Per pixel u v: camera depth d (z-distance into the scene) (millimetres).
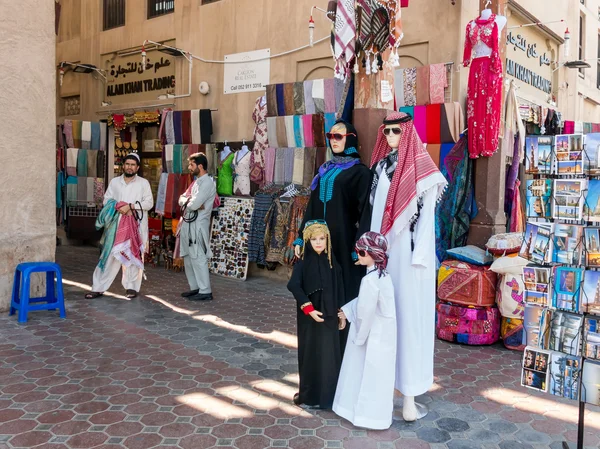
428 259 3301
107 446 2848
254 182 7770
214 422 3180
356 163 3672
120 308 5914
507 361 4484
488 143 5570
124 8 10164
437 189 3357
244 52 8250
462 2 6160
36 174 5715
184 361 4230
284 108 7281
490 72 5539
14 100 5480
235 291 6969
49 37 5766
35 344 4562
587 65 8656
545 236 2889
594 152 2750
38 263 5430
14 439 2896
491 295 4906
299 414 3332
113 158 10492
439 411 3445
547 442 3033
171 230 8711
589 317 2748
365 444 2967
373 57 4359
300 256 3645
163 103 9359
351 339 3252
